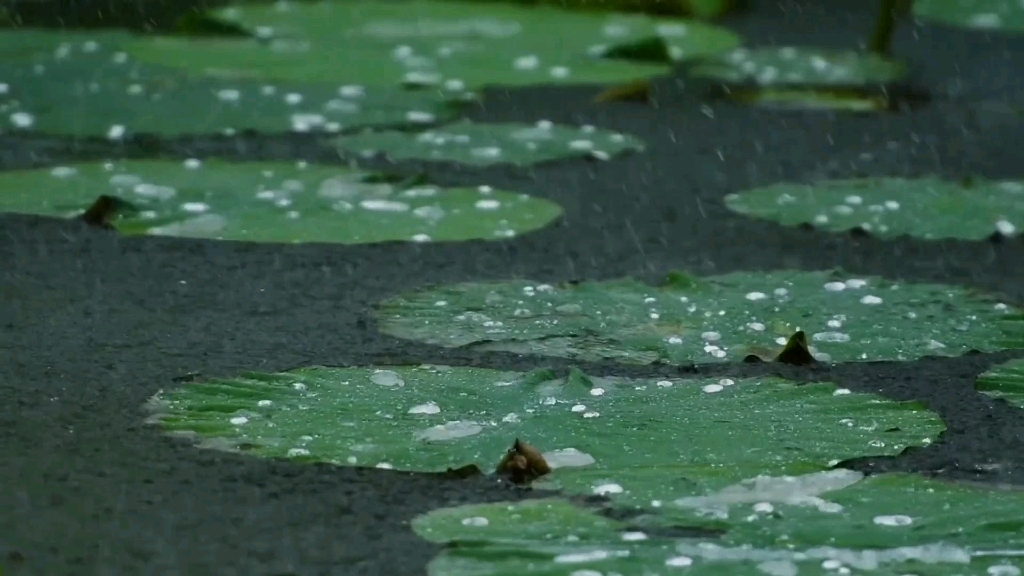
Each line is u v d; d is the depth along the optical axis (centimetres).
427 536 397
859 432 478
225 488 450
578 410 491
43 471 458
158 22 1439
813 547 391
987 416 530
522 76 1184
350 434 469
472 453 456
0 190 778
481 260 727
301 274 691
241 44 1283
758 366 562
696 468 445
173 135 946
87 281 666
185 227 729
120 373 551
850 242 782
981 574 375
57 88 1068
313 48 1273
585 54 1303
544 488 434
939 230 752
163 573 394
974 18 1553
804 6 1728
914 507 420
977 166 965
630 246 762
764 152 997
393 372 523
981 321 613
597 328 597
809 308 625
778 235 794
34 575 390
